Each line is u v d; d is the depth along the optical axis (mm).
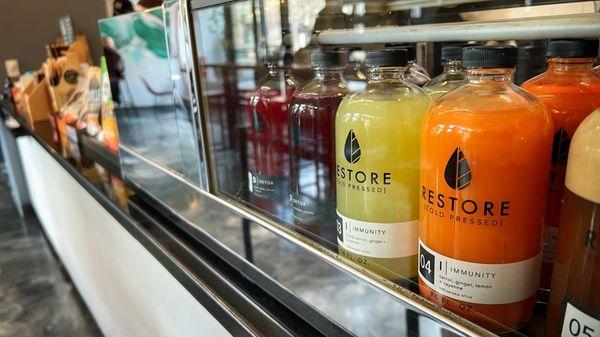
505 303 245
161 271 496
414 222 295
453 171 236
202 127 428
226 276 392
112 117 784
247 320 333
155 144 531
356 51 458
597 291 199
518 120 226
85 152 910
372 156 286
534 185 236
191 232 476
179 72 435
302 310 325
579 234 204
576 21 326
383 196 290
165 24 434
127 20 500
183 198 481
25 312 1136
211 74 439
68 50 1357
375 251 300
